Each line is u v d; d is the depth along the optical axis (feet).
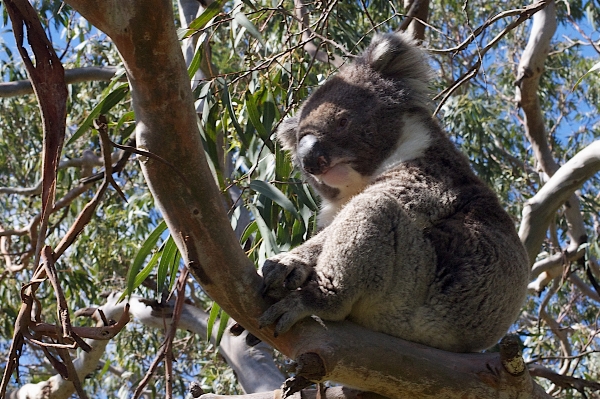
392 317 13.62
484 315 14.15
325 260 12.73
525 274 15.29
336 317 12.29
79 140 45.32
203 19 19.77
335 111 17.31
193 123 11.25
